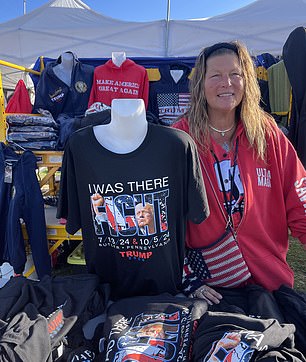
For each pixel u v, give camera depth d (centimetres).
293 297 107
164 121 289
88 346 90
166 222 104
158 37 654
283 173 124
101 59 328
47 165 211
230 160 120
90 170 101
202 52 121
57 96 277
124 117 95
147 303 98
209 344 79
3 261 208
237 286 119
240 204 118
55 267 273
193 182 104
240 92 116
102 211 103
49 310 93
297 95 235
